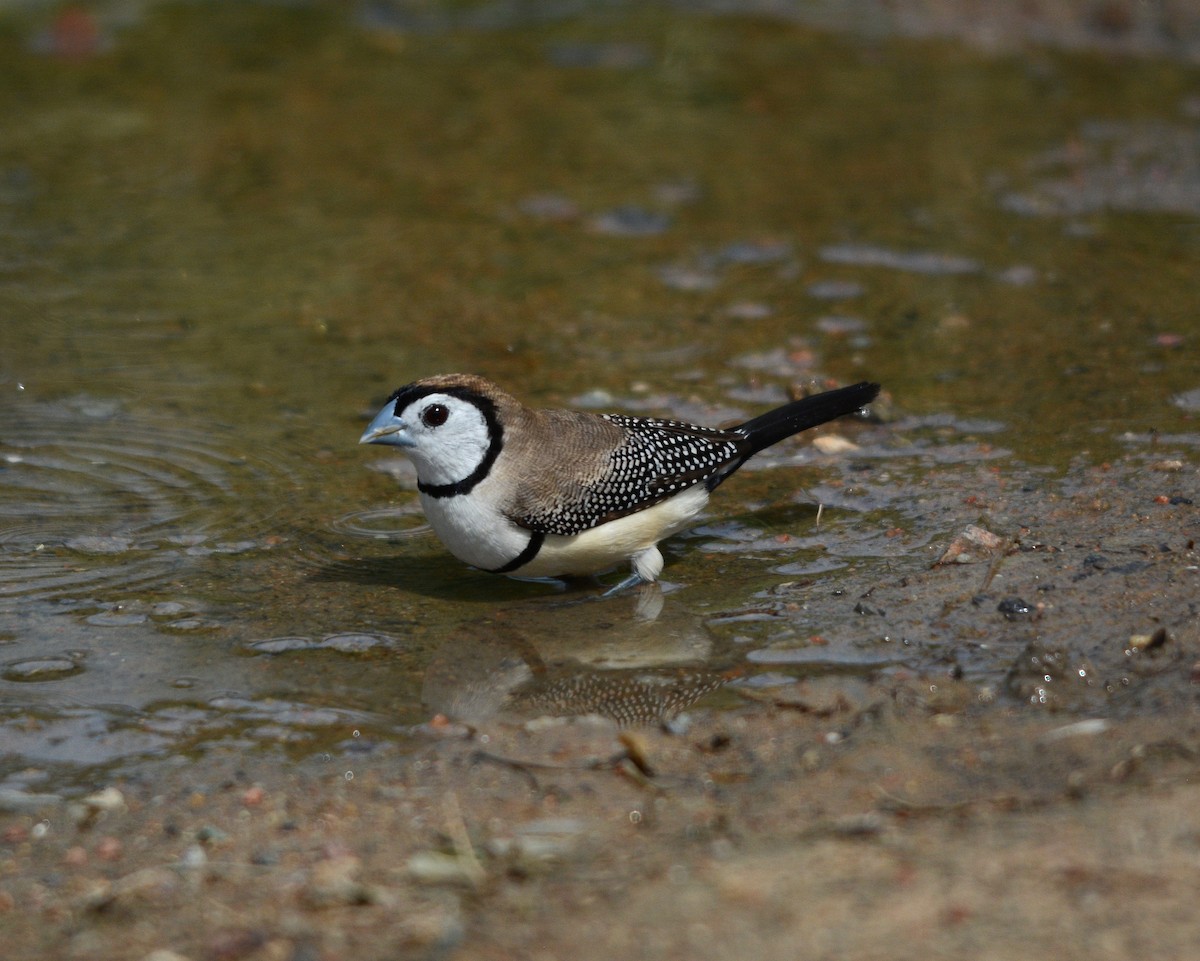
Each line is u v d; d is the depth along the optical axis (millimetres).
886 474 11391
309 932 6656
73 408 12641
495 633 9539
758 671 8883
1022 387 12609
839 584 9820
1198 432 11578
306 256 15594
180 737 8438
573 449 9812
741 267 15320
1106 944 5980
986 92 19641
